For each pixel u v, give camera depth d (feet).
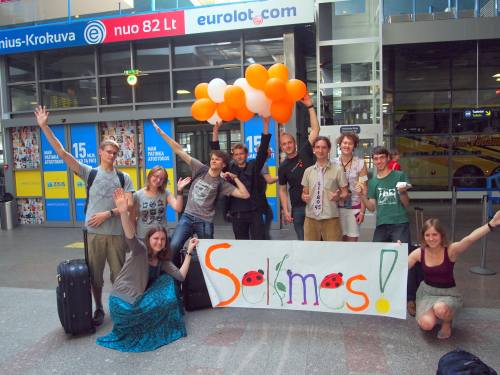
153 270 13.32
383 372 10.60
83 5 32.68
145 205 15.08
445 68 43.86
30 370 11.19
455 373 8.48
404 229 14.94
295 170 16.01
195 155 31.81
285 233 27.94
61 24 31.35
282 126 28.99
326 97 31.09
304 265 13.61
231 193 15.83
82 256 24.08
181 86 31.37
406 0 35.53
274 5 27.96
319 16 31.27
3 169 36.81
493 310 14.33
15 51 32.50
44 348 12.44
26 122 33.40
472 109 40.81
